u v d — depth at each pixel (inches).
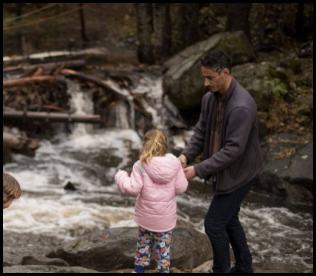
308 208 318.0
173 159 154.4
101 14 742.5
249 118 148.9
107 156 414.6
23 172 373.4
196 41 563.2
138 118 466.6
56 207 310.5
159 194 155.3
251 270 170.7
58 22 706.2
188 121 450.9
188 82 436.1
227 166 151.8
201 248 215.6
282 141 370.3
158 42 612.4
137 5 551.2
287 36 567.2
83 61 514.6
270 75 418.0
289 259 253.1
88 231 279.6
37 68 478.9
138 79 500.7
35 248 250.1
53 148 427.5
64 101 469.4
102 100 472.1
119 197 336.2
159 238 161.9
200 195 341.1
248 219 303.1
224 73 149.3
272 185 334.6
